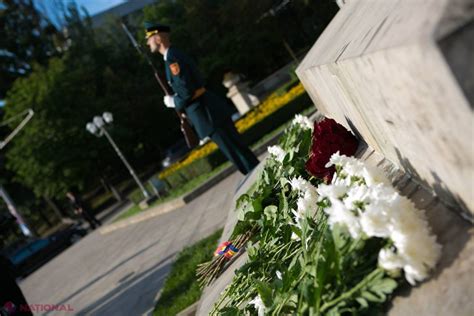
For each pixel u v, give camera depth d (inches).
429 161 63.1
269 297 80.3
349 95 87.8
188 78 274.2
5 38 2063.2
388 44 54.4
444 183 61.7
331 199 66.4
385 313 57.2
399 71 54.1
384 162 92.9
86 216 1096.2
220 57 1304.1
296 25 1083.9
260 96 1034.7
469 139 49.1
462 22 43.8
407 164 76.2
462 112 47.1
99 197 1892.2
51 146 1428.4
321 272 62.6
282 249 98.1
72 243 1063.0
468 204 57.4
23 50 2090.3
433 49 45.1
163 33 273.0
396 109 63.5
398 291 58.8
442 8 46.3
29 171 1451.8
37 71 1499.8
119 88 1599.4
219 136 285.6
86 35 1867.6
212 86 1386.6
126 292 319.6
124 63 1786.4
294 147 139.9
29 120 1413.6
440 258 57.1
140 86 1621.6
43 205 2169.0
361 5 103.0
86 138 1455.5
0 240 352.5
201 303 136.6
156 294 259.6
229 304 104.3
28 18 2101.4
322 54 117.6
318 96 145.3
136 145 1674.5
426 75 48.7
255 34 1196.5
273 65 1338.6
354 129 107.4
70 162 1449.3
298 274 76.7
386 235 58.1
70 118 1428.4
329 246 63.5
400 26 55.1
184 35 1434.5
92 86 1653.5
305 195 96.3
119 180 1856.5
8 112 1430.9
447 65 44.9
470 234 56.8
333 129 107.1
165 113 1658.5
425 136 58.6
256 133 617.3
